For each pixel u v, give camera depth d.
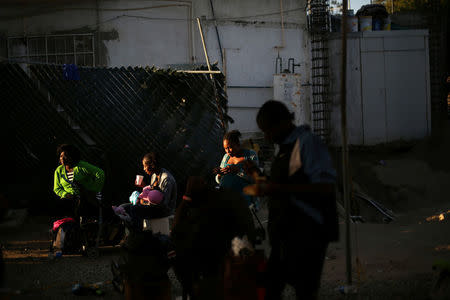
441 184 12.43
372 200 11.41
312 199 3.37
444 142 13.96
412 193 12.33
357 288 4.84
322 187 3.29
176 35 13.07
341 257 6.21
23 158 8.93
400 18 16.12
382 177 12.79
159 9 12.95
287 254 3.44
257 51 13.47
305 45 13.80
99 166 9.04
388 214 10.78
